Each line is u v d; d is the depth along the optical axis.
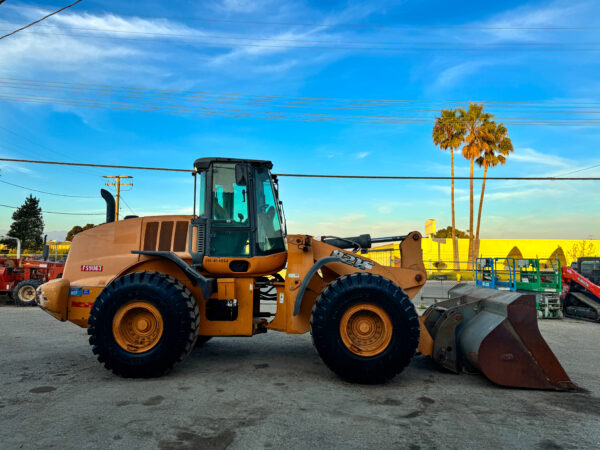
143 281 4.57
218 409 3.58
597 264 11.18
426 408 3.68
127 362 4.46
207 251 5.09
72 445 2.85
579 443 2.97
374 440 2.98
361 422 3.32
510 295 4.64
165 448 2.81
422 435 3.08
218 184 5.25
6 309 11.39
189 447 2.83
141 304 4.54
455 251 28.72
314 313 4.46
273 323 5.11
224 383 4.39
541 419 3.44
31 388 4.18
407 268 5.39
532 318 4.39
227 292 5.00
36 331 7.68
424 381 4.58
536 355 4.35
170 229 5.44
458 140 28.34
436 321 5.28
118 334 4.53
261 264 5.12
